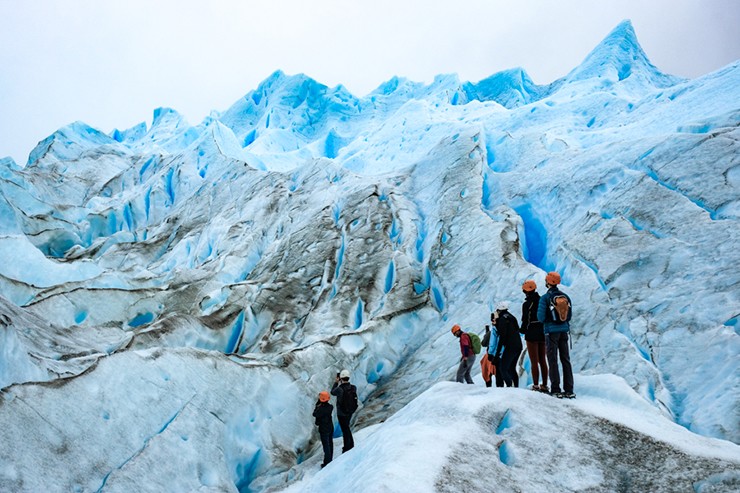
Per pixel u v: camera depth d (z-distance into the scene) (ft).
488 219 65.82
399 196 84.48
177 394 35.73
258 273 79.36
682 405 28.17
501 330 23.62
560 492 15.17
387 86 275.18
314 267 73.72
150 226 136.26
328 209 89.25
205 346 58.08
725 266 36.40
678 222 44.68
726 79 81.35
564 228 58.23
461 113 163.12
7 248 73.97
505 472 15.83
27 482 24.22
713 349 30.14
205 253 105.40
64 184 169.99
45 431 26.94
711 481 14.99
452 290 58.80
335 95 263.70
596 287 43.06
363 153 158.51
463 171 81.30
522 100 215.92
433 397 22.56
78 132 234.58
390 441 18.51
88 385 31.37
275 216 101.55
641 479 15.60
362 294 63.41
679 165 51.49
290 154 199.93
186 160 162.50
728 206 42.78
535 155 81.30
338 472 22.61
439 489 14.16
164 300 72.23
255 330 63.46
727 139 50.49
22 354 31.58
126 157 211.41
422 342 55.42
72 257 115.34
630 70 177.58
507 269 54.29
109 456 28.63
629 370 32.09
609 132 90.84
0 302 41.11
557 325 21.68
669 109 85.15
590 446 17.33
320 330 58.18
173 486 30.04
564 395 21.57
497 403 20.17
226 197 126.11
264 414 41.34
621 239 47.03
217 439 35.47
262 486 35.42
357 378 50.42
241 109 299.58
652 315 36.29
